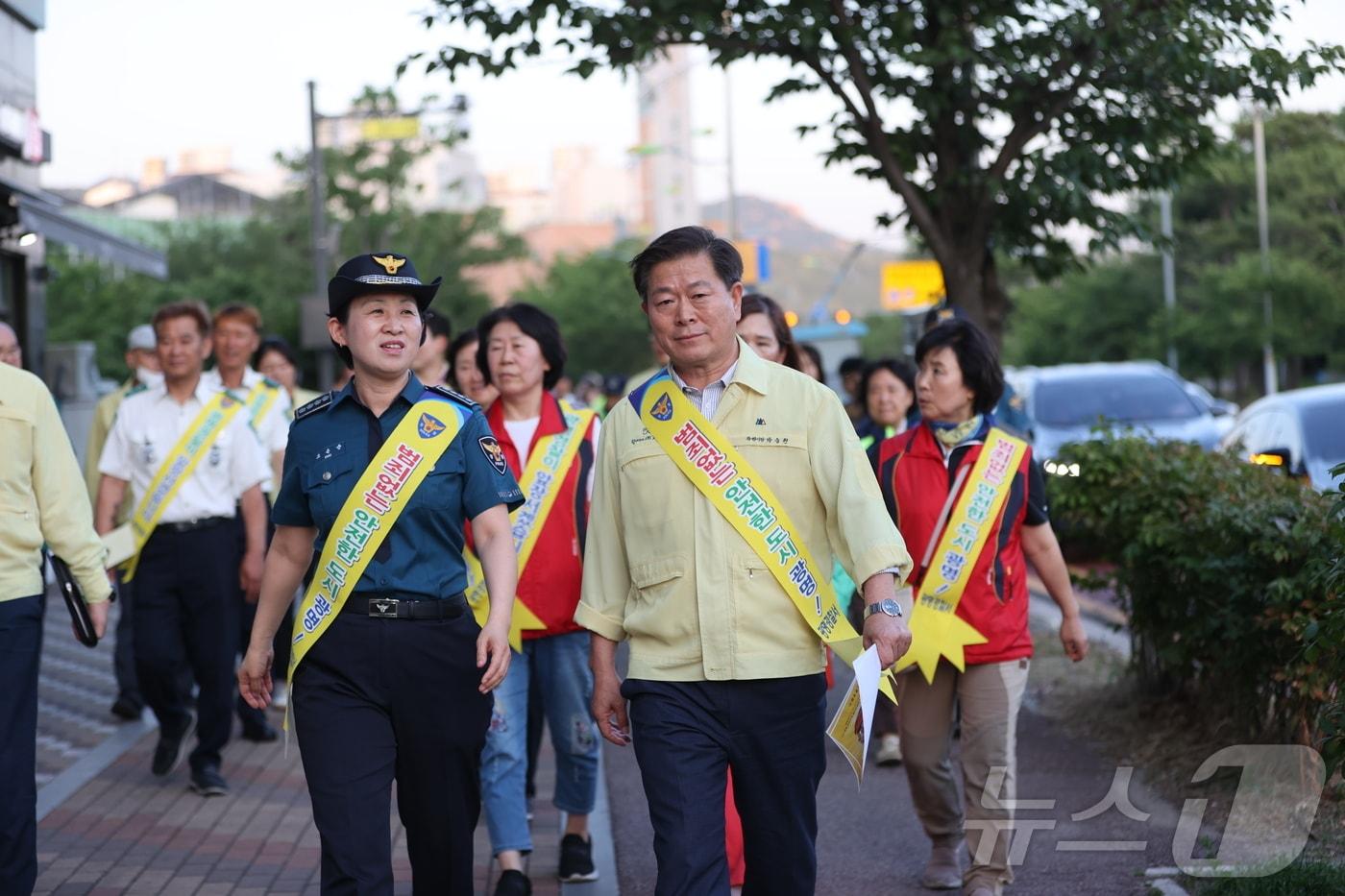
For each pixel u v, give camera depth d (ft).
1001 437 17.47
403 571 13.52
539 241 471.21
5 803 15.06
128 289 140.67
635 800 23.47
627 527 13.24
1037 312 155.33
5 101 47.19
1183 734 22.84
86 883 18.72
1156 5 26.43
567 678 18.71
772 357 19.77
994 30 27.07
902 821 21.27
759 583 12.76
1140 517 23.35
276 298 140.15
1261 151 119.55
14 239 47.96
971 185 29.68
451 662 13.61
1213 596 21.26
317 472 13.64
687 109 442.50
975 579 16.97
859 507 12.61
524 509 18.40
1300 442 38.73
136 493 22.80
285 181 179.63
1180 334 130.52
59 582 16.24
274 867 19.40
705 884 12.35
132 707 29.27
